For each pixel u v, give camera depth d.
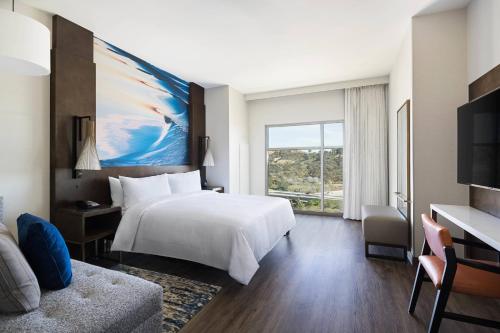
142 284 1.43
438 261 1.68
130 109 3.49
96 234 2.62
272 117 5.54
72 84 2.70
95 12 2.53
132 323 1.24
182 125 4.53
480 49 2.25
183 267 2.63
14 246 1.21
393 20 2.70
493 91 1.82
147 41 3.14
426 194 2.62
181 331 1.65
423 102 2.62
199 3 2.39
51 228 1.35
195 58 3.66
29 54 1.33
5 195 2.26
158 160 3.98
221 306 1.93
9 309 1.11
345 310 1.88
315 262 2.79
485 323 1.41
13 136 2.31
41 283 1.32
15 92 2.32
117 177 3.26
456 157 2.54
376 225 2.88
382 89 4.54
